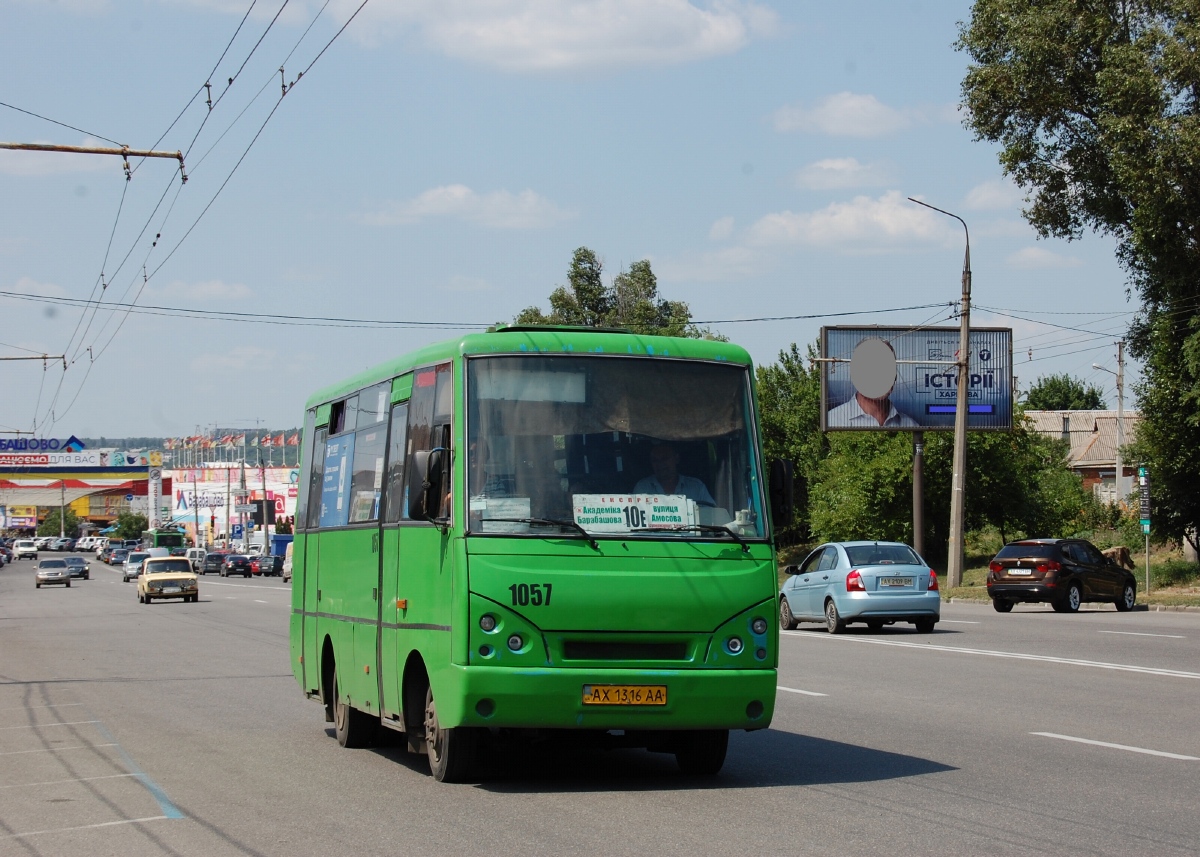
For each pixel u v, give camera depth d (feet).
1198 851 22.36
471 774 30.48
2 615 132.77
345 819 26.43
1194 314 118.32
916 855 22.09
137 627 105.09
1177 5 114.73
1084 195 130.52
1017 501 162.81
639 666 28.22
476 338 29.84
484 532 28.25
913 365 143.84
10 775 33.83
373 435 35.83
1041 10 124.16
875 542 82.02
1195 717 40.98
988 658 61.05
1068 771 31.22
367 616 34.81
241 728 42.37
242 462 351.87
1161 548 165.68
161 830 25.94
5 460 344.28
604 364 30.14
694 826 24.86
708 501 29.63
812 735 38.11
